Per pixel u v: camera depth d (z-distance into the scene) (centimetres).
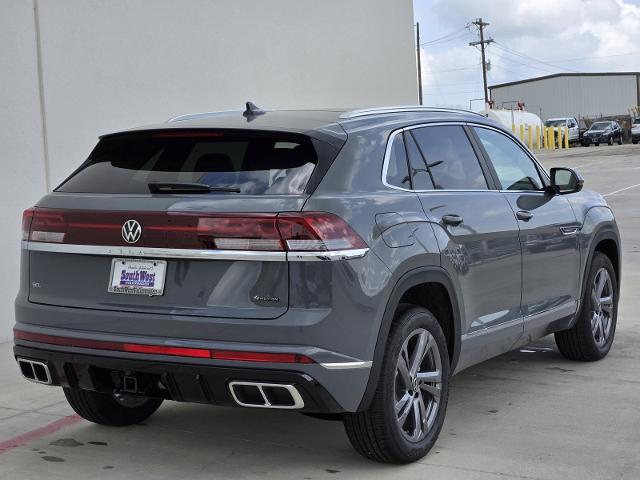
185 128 431
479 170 521
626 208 1795
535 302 554
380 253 407
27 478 429
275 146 417
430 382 448
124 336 406
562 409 528
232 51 936
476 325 488
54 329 427
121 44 813
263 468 437
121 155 449
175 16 869
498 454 450
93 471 438
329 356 383
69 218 425
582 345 632
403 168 456
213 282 393
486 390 573
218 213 390
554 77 7369
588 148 5072
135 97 828
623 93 7394
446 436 480
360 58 1114
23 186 729
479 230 488
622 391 567
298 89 1024
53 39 751
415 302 470
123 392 427
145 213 404
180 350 391
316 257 381
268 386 382
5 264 719
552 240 568
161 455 460
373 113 464
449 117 513
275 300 383
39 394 584
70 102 767
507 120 4912
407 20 1186
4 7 712
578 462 437
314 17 1045
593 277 630
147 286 405
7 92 716
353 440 425
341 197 404
